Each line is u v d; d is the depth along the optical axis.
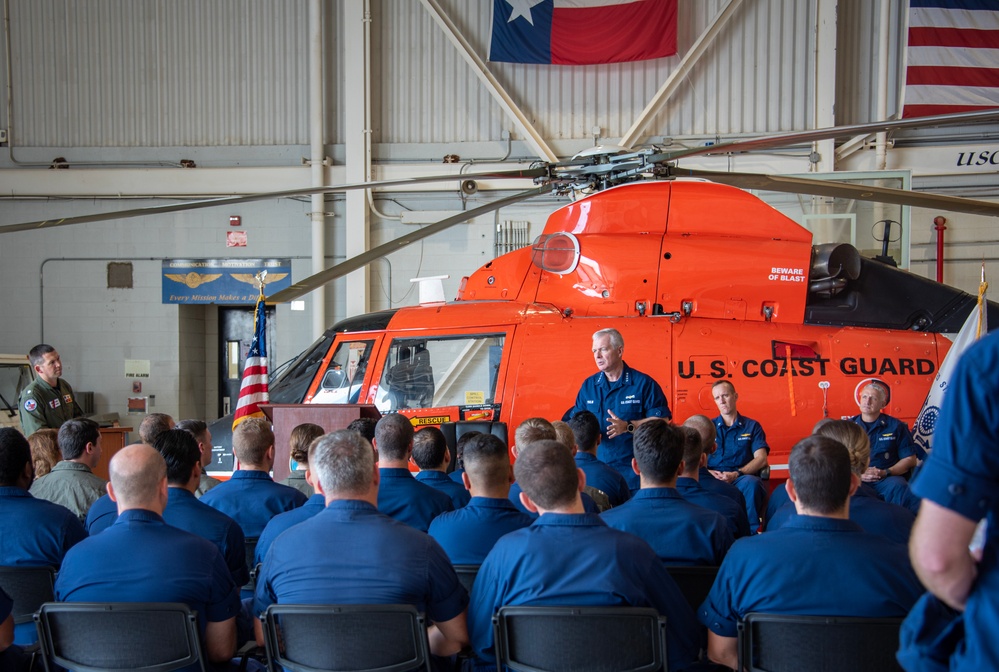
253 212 10.59
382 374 5.53
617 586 2.15
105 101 10.74
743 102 9.99
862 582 2.07
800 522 2.16
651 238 5.34
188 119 10.70
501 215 10.39
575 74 10.27
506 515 2.77
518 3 9.97
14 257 10.76
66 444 3.73
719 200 5.33
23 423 6.06
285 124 10.62
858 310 5.31
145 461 2.44
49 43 10.76
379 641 2.16
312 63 10.26
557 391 5.17
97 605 2.22
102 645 2.25
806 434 5.07
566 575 2.17
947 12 9.29
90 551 2.37
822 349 5.16
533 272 5.64
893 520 2.93
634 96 10.18
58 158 10.72
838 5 9.84
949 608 1.54
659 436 2.75
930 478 1.30
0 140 10.81
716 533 2.71
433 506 3.18
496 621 2.14
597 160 5.16
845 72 9.89
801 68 9.86
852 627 2.01
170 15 10.66
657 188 5.35
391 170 10.41
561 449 2.29
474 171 10.29
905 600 2.06
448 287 10.44
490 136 10.38
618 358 4.77
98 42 10.73
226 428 5.61
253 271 10.59
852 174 8.88
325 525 2.29
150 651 2.25
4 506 2.83
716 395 4.84
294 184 10.49
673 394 5.06
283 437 4.48
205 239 10.66
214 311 11.27
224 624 2.46
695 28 10.04
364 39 10.15
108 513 3.13
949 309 5.34
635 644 2.09
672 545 2.69
